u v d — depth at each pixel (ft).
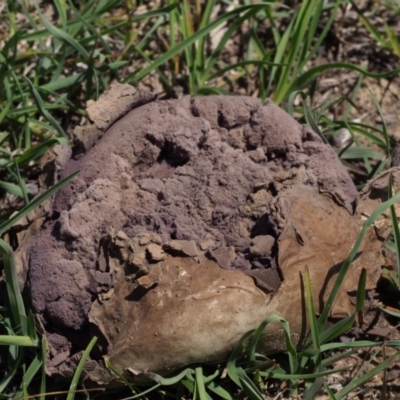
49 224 1.81
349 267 1.76
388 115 2.18
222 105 1.87
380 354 1.90
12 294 1.79
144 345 1.71
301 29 2.11
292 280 1.72
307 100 2.01
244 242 1.77
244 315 1.71
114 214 1.79
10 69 2.04
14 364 1.82
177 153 1.83
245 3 2.21
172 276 1.72
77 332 1.77
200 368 1.75
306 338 1.77
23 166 2.03
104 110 1.86
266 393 1.84
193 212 1.79
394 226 1.78
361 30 2.26
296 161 1.83
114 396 1.83
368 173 2.06
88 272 1.77
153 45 2.20
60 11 2.11
